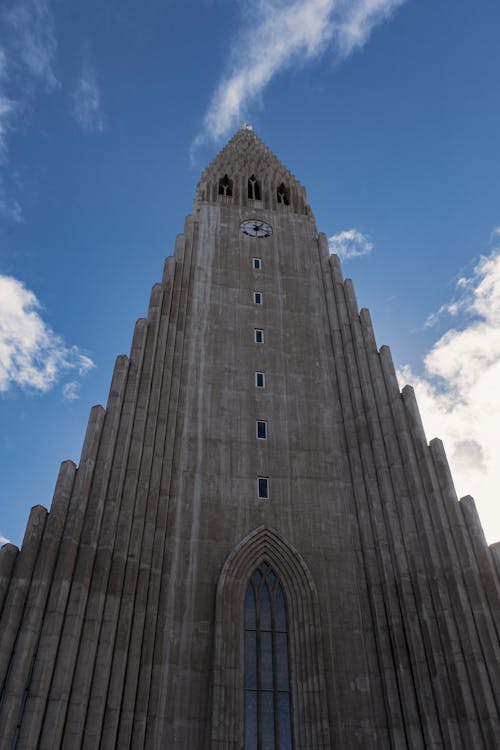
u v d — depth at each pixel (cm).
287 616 3023
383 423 3550
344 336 4091
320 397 3850
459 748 2491
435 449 3319
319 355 4072
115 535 2923
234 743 2566
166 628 2817
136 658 2666
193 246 4569
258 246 4703
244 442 3547
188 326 4038
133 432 3316
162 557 3023
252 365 3928
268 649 2931
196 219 4803
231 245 4653
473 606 2797
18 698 2306
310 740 2642
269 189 5291
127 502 3039
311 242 4844
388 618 2938
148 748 2488
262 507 3306
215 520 3212
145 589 2864
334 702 2747
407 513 3172
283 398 3803
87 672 2483
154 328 3816
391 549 3122
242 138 6131
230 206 5009
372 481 3375
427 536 3045
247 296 4319
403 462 3366
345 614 2998
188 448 3456
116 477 3077
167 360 3753
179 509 3212
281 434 3628
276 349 4050
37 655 2436
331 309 4288
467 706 2553
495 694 2562
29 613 2505
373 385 3759
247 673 2847
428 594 2905
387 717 2706
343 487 3453
